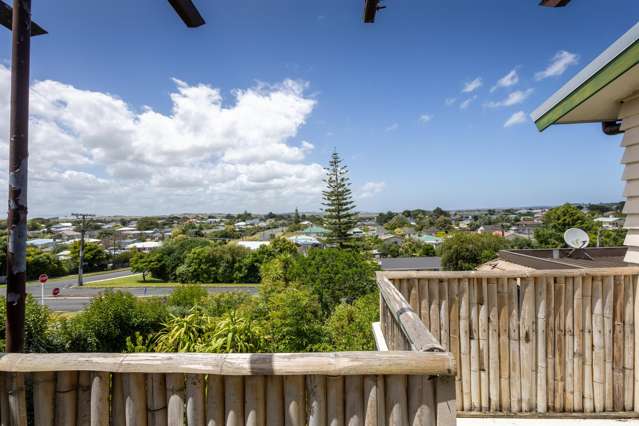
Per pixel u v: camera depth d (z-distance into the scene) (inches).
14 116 40.9
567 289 65.9
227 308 396.5
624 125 72.9
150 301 346.9
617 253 147.0
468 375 67.1
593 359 64.9
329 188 768.9
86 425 34.5
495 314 67.1
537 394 65.1
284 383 33.1
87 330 276.5
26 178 41.6
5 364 34.2
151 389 34.2
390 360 30.8
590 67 66.4
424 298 69.2
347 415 32.2
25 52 41.6
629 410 63.6
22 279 40.9
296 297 306.0
